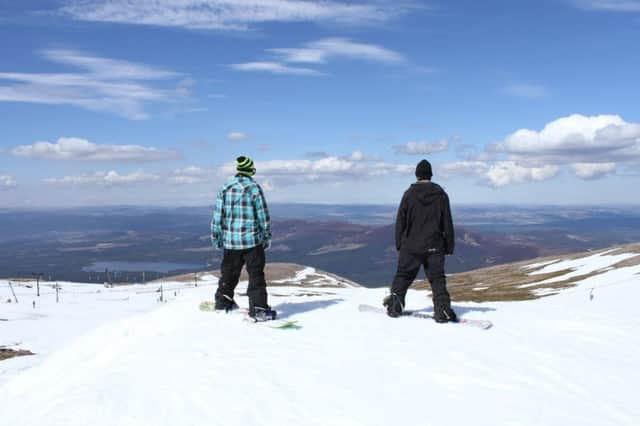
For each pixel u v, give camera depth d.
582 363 6.97
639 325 9.30
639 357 7.40
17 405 6.57
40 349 29.48
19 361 18.41
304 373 6.09
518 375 6.33
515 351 7.43
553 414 5.13
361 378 5.98
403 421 4.82
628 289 24.86
